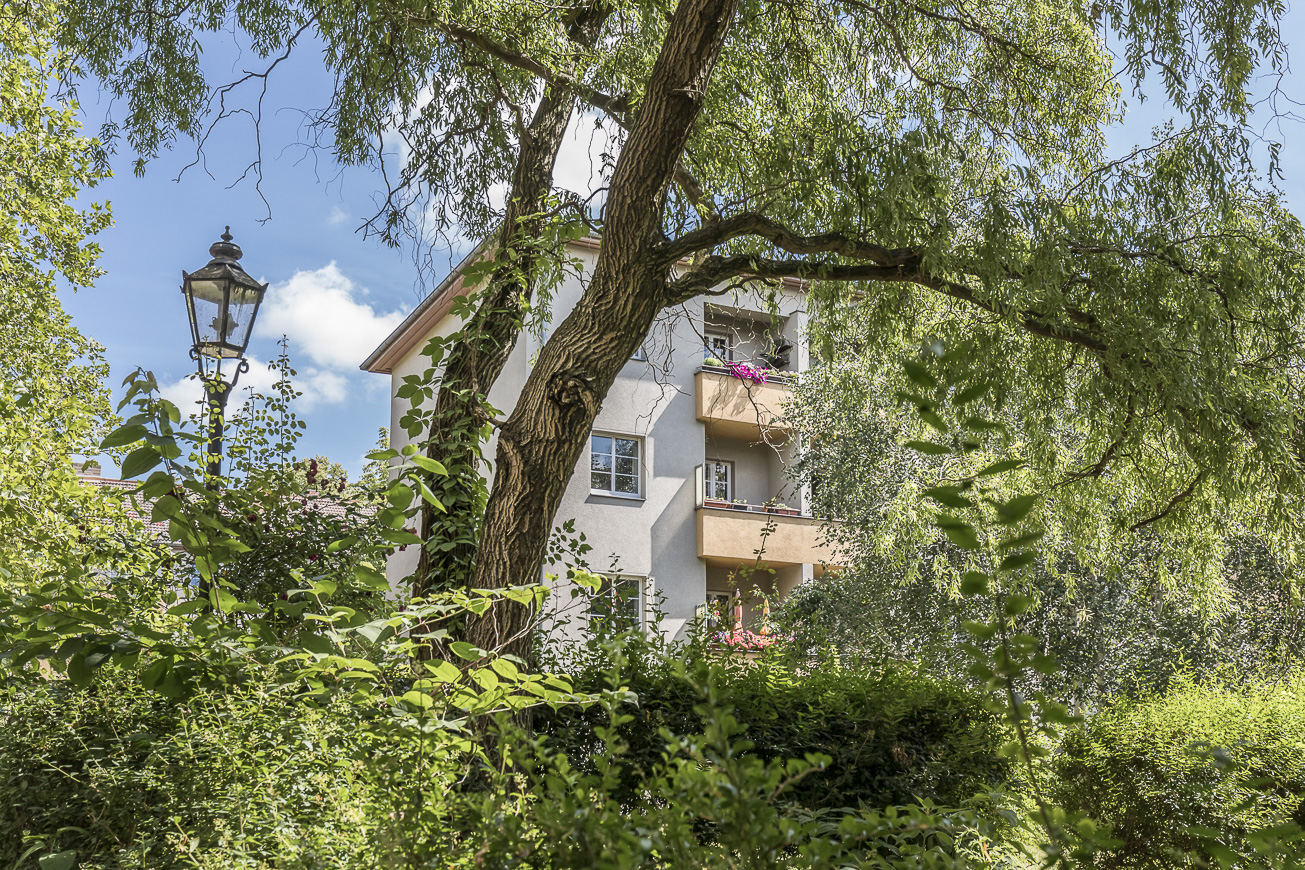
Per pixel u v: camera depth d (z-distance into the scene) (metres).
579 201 7.71
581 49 7.21
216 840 2.45
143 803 2.92
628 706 4.94
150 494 2.71
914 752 5.53
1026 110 7.81
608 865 1.29
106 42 7.99
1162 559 8.48
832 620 12.42
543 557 5.57
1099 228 6.71
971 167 7.05
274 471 6.22
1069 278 6.60
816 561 16.89
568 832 1.41
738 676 5.56
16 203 8.98
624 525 15.94
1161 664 10.93
